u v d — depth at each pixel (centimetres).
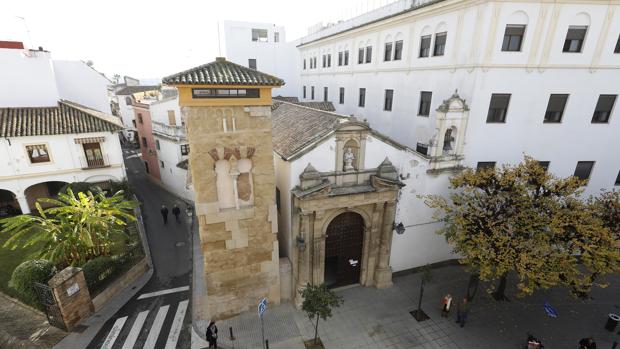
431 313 1625
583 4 1596
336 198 1520
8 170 2375
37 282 1462
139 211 2762
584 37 1672
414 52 2098
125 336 1465
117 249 2062
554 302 1711
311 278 1656
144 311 1630
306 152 1448
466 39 1683
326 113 1775
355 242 1756
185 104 1214
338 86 3325
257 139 1354
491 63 1630
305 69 4362
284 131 1875
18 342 1384
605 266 1295
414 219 1802
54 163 2512
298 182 1493
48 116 2561
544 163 1906
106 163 2680
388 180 1570
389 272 1788
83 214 1739
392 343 1452
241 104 1283
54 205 2792
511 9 1567
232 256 1482
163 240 2359
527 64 1661
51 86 2823
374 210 1655
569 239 1368
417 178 1716
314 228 1552
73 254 1783
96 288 1661
